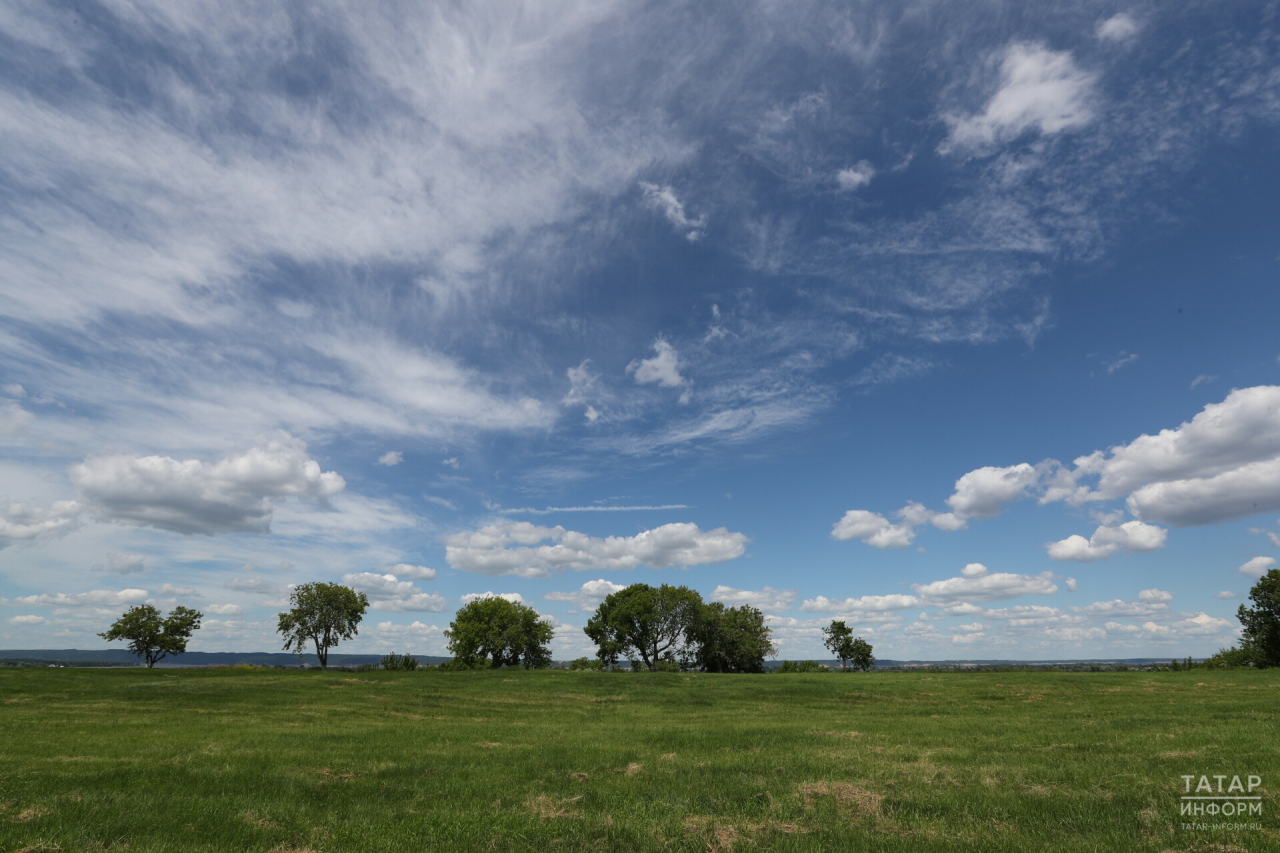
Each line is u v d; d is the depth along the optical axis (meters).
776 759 18.05
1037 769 15.48
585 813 12.57
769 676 57.72
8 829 11.12
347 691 42.34
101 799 13.16
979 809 12.13
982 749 19.14
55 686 40.94
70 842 10.47
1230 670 56.00
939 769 15.89
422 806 13.34
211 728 25.95
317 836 11.02
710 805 13.10
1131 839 10.12
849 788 13.75
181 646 85.50
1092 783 13.80
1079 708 32.25
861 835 10.70
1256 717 24.72
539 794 14.25
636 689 46.50
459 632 92.56
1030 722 26.36
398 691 43.34
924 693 43.00
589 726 27.61
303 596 81.50
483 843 10.68
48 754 19.06
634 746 21.31
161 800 13.19
